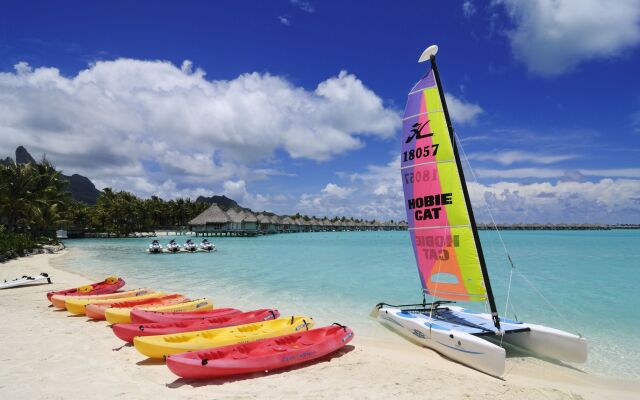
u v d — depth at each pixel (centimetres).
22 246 3359
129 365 754
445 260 995
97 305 1151
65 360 771
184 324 964
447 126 972
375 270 2595
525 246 5569
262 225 10219
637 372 805
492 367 765
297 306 1452
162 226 11150
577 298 1592
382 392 650
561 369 816
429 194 1016
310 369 764
